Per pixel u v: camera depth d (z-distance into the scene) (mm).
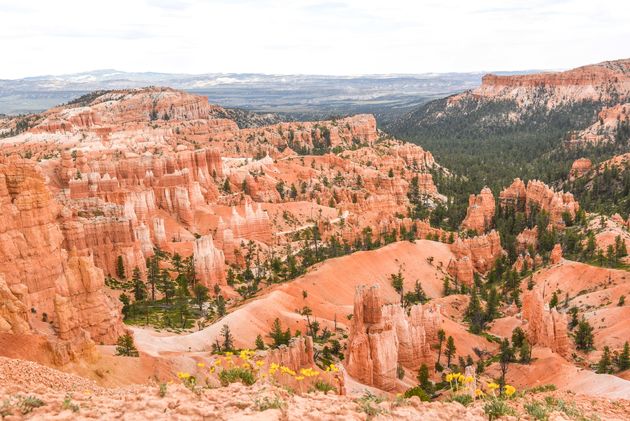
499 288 129750
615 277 115375
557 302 110875
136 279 107312
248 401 18656
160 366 53125
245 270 134375
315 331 90375
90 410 17422
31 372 30312
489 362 87188
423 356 83125
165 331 86000
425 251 146125
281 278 135000
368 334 71562
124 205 128625
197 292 108125
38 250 61094
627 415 27469
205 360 58938
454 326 97000
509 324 103625
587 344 92000
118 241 111750
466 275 139250
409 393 43406
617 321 96625
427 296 130000
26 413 16938
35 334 44938
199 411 17391
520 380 77875
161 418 16750
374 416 19234
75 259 62531
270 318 92000
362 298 72812
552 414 22812
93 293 62312
